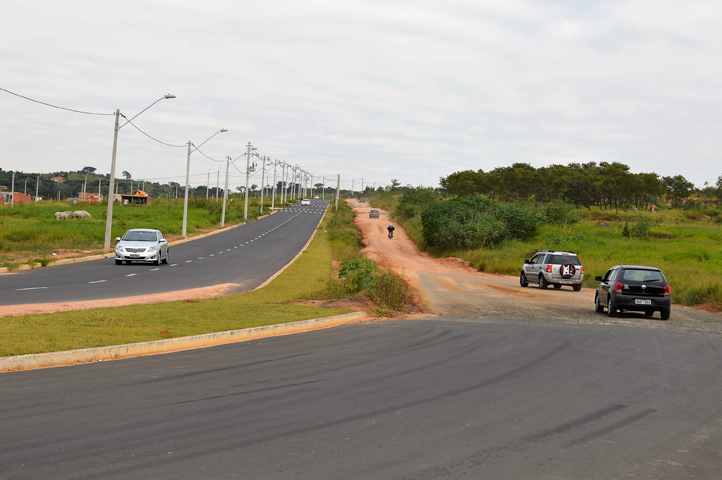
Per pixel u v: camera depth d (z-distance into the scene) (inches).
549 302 956.6
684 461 237.5
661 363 450.9
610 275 808.9
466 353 477.4
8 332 442.6
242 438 253.1
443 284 1221.1
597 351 500.1
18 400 298.8
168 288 889.5
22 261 1196.5
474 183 4862.2
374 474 215.5
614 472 223.8
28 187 7317.9
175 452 233.1
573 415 302.4
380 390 346.0
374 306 776.3
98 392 319.9
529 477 216.8
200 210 3809.1
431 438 259.6
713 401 336.2
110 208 1546.5
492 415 298.5
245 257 1633.9
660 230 2509.8
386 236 3176.7
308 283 1037.8
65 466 214.1
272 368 398.3
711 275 1243.2
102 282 929.5
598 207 4419.3
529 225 2362.2
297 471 216.2
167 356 426.9
